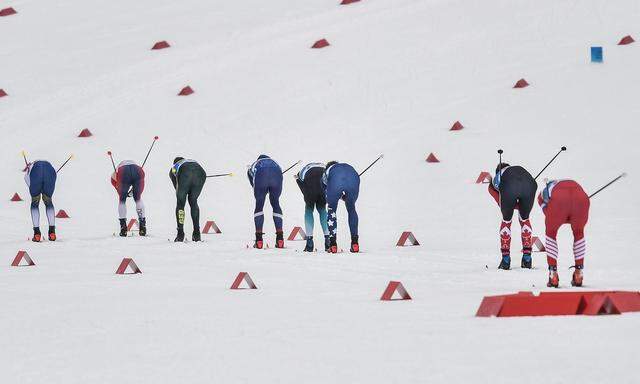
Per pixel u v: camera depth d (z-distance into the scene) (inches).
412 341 1193.4
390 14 5693.9
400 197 3548.2
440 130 4296.3
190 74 5167.3
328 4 5969.5
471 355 1088.2
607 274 1988.2
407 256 2412.6
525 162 3833.7
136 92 5017.2
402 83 4852.4
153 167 4180.6
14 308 1605.6
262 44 5447.8
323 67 5088.6
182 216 2886.3
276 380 1000.9
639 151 3823.8
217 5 6146.7
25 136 4640.8
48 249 2751.0
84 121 4746.6
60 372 1066.1
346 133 4355.3
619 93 4483.3
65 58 5541.3
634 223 2783.0
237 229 3201.3
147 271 2198.6
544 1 5629.9
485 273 2078.0
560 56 4965.6
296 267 2247.8
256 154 4220.0
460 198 3472.0
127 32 5831.7
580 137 4065.0
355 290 1822.1
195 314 1497.3
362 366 1053.8
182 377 1026.7
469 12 5595.5
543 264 2244.1
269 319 1427.2
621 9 5408.5
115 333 1326.3
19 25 6087.6
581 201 1802.4
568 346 1120.8
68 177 4106.8
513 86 4685.0
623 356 1053.2
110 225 3346.5
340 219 3294.8
